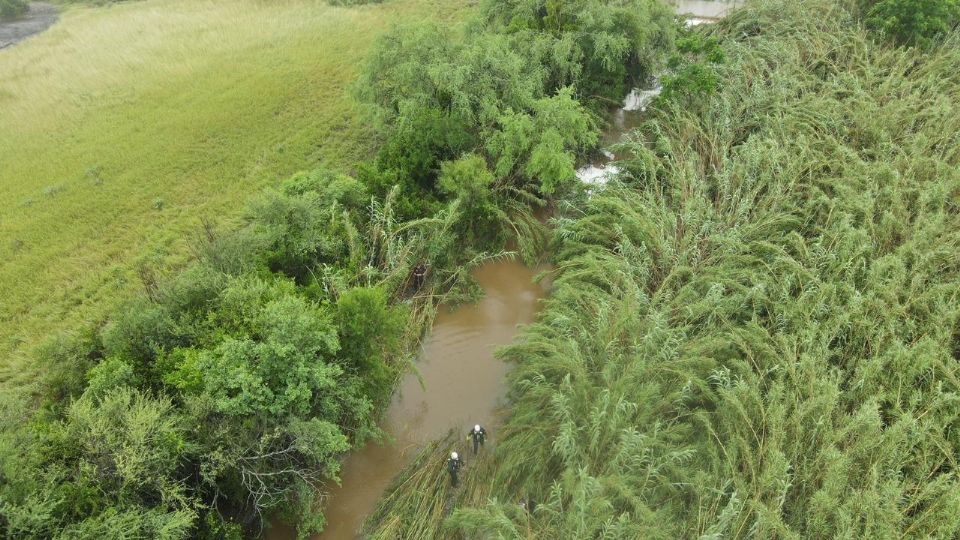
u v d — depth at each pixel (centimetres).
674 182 2481
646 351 1705
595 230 2362
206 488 1609
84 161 3231
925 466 1434
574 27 3400
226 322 1825
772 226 2212
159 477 1426
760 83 3056
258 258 2189
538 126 2683
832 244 2070
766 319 1905
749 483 1484
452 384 2142
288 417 1595
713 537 1261
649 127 3069
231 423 1565
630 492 1359
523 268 2625
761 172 2462
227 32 4688
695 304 1839
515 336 2191
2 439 1375
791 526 1391
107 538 1295
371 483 1845
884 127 2614
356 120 3619
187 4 5209
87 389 1634
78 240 2733
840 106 2784
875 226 2088
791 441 1525
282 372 1611
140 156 3275
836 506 1340
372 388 1841
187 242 2569
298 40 4578
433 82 2812
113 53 4353
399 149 2711
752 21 3900
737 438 1509
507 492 1675
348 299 1778
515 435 1770
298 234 2258
